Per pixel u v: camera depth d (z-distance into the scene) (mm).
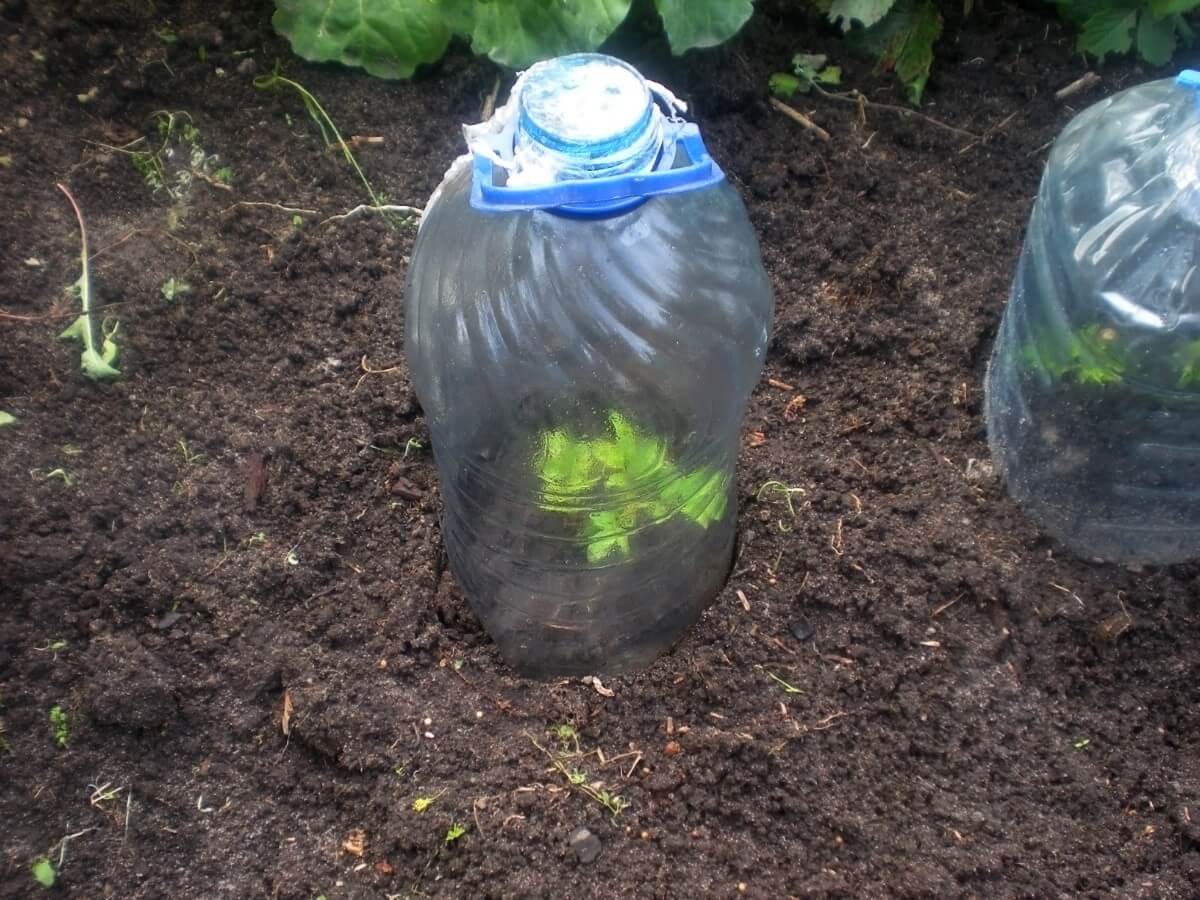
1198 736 540
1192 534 588
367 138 718
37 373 613
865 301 679
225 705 535
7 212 659
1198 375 532
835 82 752
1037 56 766
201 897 496
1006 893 485
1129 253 533
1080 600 572
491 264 440
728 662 550
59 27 702
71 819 508
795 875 493
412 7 704
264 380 636
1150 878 492
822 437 637
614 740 534
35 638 536
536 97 366
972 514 604
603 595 558
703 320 464
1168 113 549
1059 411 579
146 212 686
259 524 583
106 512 570
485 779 518
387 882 500
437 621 573
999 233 697
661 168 373
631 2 724
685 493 531
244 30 729
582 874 492
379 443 618
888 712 538
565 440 497
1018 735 534
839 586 568
